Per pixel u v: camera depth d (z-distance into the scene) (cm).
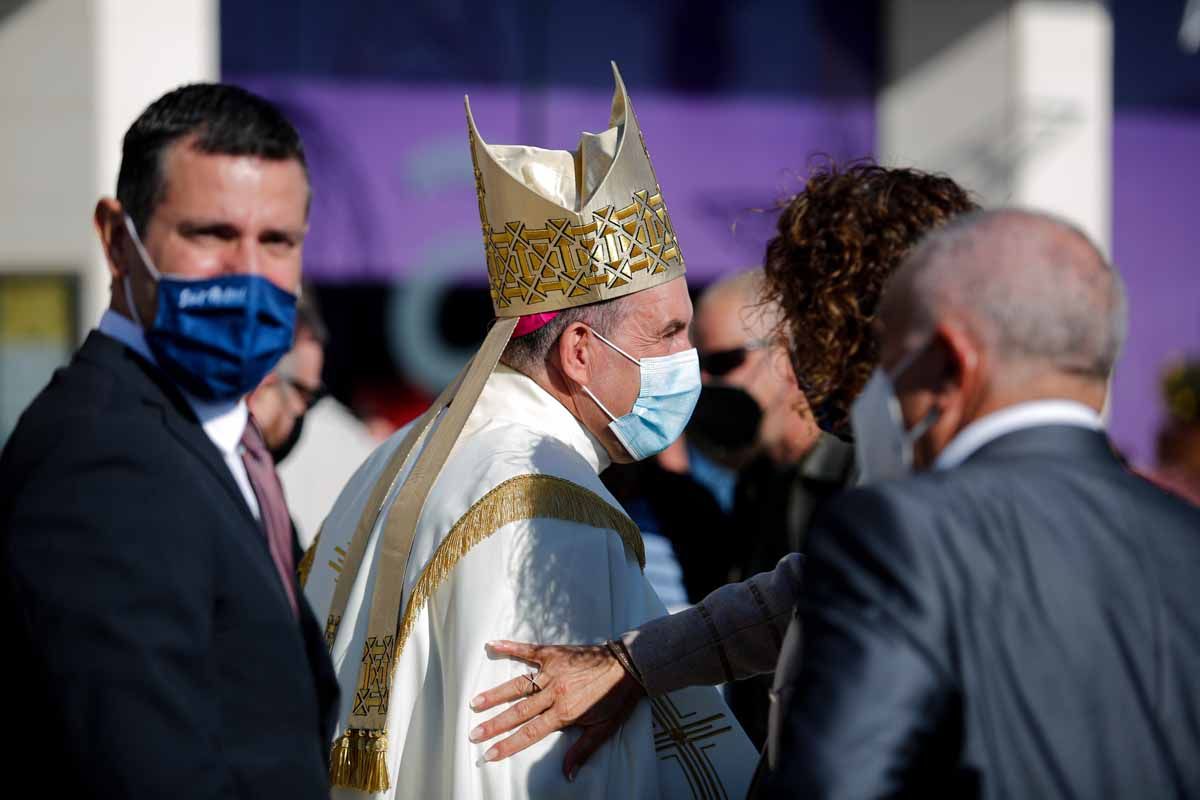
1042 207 1988
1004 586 364
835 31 1978
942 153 1984
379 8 1869
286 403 844
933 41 1978
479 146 610
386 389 1886
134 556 381
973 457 391
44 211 1719
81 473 388
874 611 365
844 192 528
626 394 599
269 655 411
